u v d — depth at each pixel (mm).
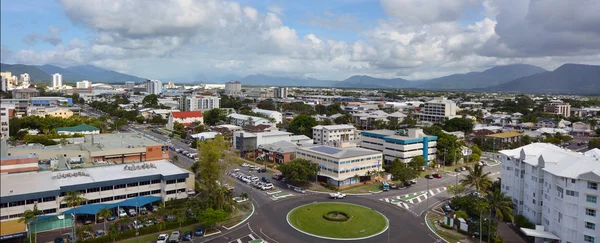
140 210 123562
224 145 145375
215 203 119062
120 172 132000
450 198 145500
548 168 109000
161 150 178250
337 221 119750
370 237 108125
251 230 111750
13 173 120188
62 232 107312
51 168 136125
